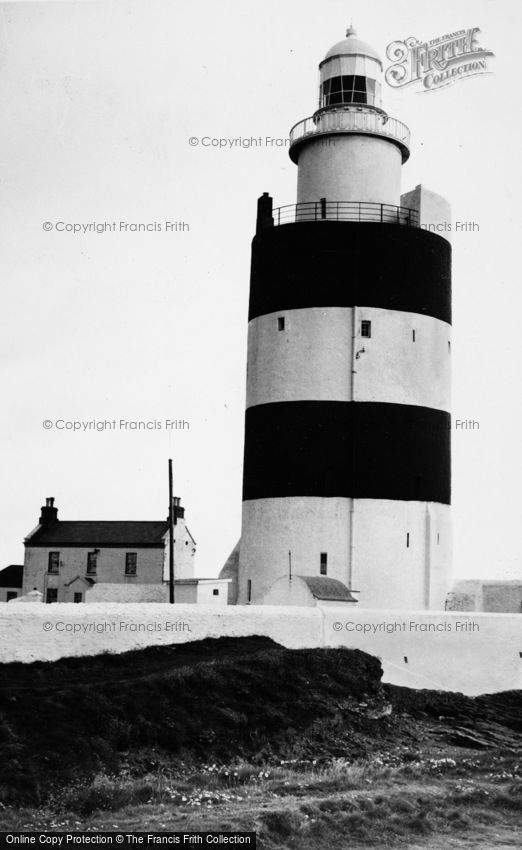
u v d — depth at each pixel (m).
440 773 25.77
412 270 42.41
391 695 31.34
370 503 40.72
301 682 29.45
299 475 41.09
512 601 42.25
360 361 41.34
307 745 26.98
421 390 42.03
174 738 25.05
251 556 42.16
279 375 42.00
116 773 23.25
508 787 24.48
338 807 22.31
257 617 32.00
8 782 21.58
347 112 43.81
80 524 59.41
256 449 42.47
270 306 42.69
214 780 23.70
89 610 29.50
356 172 43.41
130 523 58.72
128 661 29.19
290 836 20.69
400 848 20.62
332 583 38.06
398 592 40.66
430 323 42.62
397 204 44.44
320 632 32.72
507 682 33.97
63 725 23.98
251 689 28.14
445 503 42.56
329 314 41.66
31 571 58.34
